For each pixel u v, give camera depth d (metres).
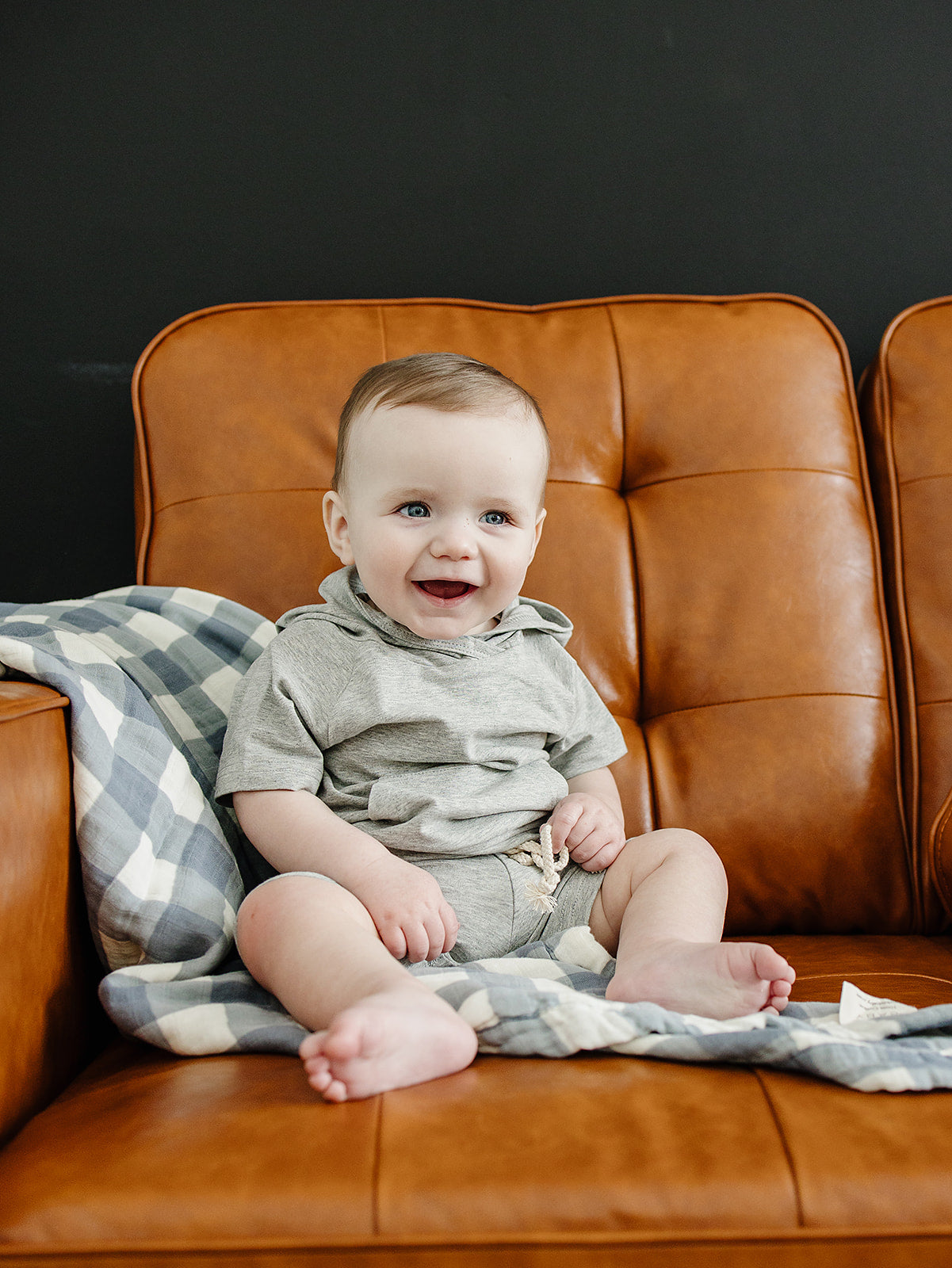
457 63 1.65
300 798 0.94
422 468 0.98
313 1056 0.60
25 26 1.60
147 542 1.26
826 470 1.30
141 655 1.05
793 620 1.24
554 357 1.33
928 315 1.37
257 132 1.63
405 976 0.68
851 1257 0.53
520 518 1.02
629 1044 0.67
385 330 1.33
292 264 1.63
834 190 1.67
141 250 1.61
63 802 0.79
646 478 1.32
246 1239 0.53
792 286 1.67
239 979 0.82
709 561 1.26
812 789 1.18
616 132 1.66
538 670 1.09
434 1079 0.65
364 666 1.01
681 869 0.88
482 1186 0.54
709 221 1.67
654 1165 0.55
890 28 1.67
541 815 1.02
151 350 1.32
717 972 0.72
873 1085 0.62
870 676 1.23
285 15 1.63
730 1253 0.53
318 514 1.26
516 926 0.92
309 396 1.29
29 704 0.75
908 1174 0.55
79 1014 0.82
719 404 1.31
